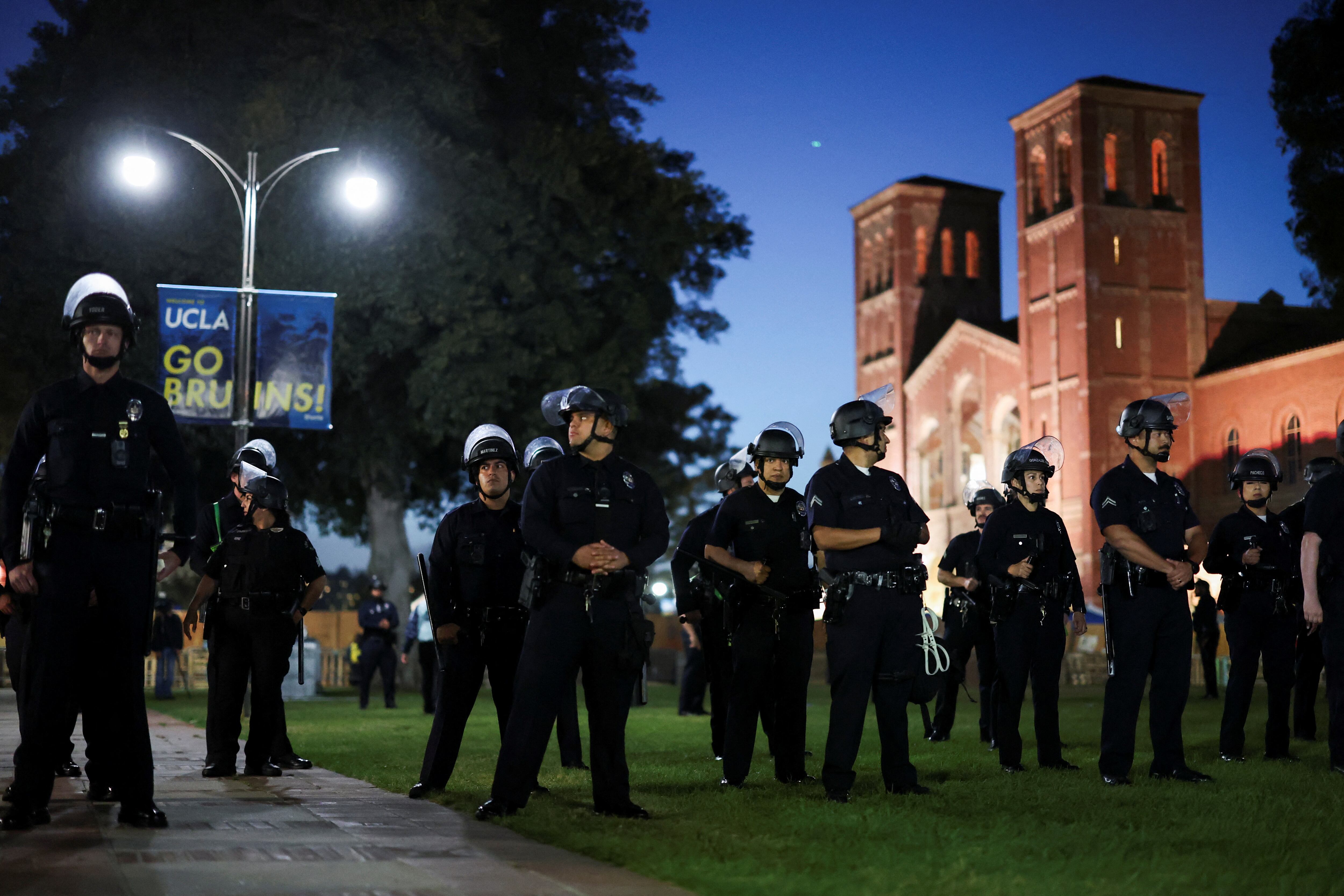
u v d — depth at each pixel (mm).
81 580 6297
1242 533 10570
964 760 10375
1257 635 10508
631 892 4797
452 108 31266
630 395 32750
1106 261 63562
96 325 6387
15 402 30531
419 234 29500
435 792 7879
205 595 9242
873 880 5020
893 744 7941
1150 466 8906
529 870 5223
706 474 38500
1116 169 65062
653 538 6902
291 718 18359
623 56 36656
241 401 18734
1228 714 10531
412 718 18297
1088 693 27969
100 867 5195
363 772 9422
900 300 77688
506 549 8133
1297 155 36312
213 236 28688
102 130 29297
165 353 18188
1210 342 64688
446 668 8008
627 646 6785
